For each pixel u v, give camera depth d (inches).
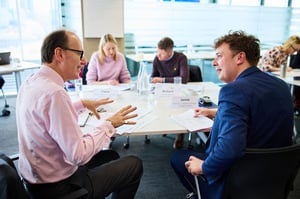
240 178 43.2
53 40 44.6
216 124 48.9
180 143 108.1
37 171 45.6
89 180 50.8
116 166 54.9
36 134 43.5
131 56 179.2
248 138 43.9
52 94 41.3
